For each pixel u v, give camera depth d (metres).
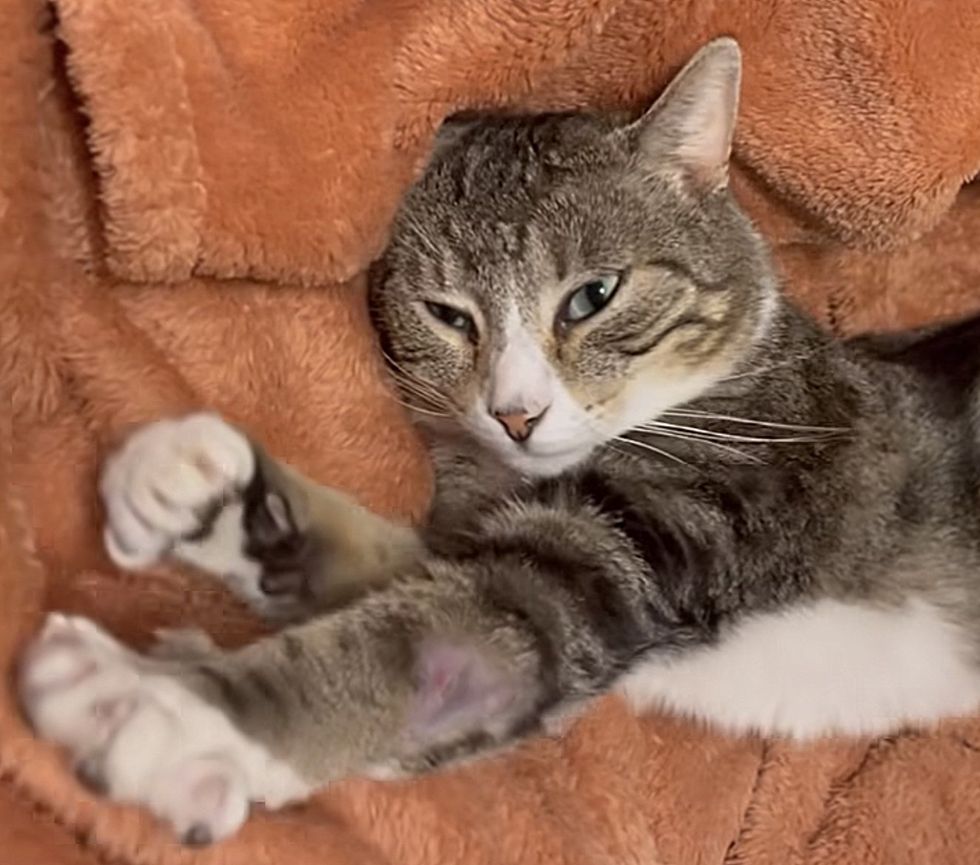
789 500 0.44
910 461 0.48
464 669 0.38
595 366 0.44
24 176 0.37
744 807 0.50
